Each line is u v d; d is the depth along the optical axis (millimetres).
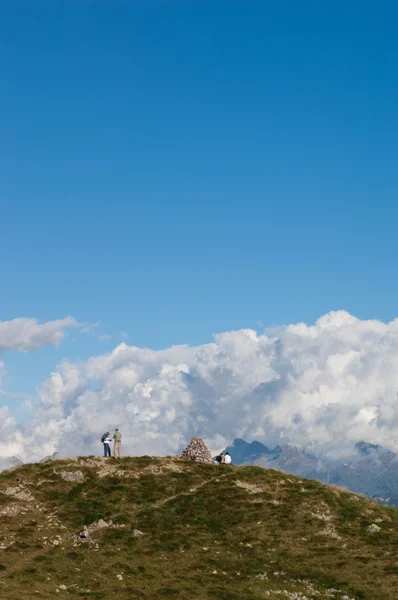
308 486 74500
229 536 62125
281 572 55625
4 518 63156
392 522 67312
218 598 49500
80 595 47281
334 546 61031
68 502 67562
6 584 46781
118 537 60469
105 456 81250
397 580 53875
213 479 75312
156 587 50625
